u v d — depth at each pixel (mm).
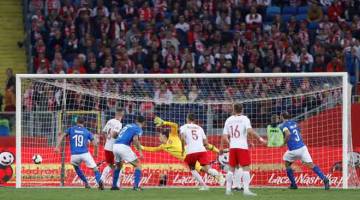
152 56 88375
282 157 63688
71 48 90188
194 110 67625
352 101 74562
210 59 88062
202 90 68625
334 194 54500
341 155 63781
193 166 59375
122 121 67688
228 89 67938
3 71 93438
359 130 70125
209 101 67562
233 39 90250
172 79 69938
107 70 86812
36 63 90062
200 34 91188
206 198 51531
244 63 87688
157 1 96375
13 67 94062
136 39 90750
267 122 67000
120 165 59531
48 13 95500
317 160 64250
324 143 65562
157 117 64312
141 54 88750
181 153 63969
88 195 54156
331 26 92375
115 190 59250
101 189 59750
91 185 64375
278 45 88938
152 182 64312
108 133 60531
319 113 65938
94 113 66688
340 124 65375
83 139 59875
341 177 63312
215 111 66938
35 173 65062
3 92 90438
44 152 65438
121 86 68938
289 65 86875
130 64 87812
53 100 67375
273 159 63781
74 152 59844
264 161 63938
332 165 63875
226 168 63875
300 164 62969
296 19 94562
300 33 90625
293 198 51312
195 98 68188
